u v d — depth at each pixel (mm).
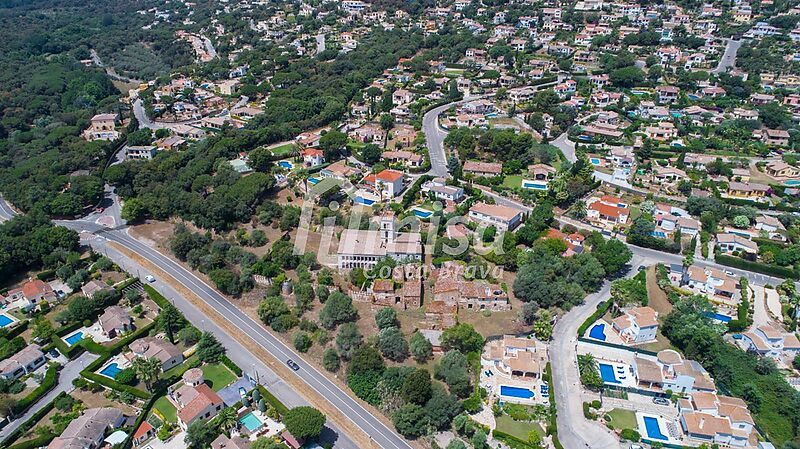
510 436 127938
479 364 149250
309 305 172500
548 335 157000
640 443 127375
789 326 162875
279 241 198500
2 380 146500
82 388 147500
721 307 171625
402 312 169625
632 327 159500
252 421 135875
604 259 184625
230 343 164000
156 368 142125
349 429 134500
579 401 139625
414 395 134625
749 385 139625
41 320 170125
